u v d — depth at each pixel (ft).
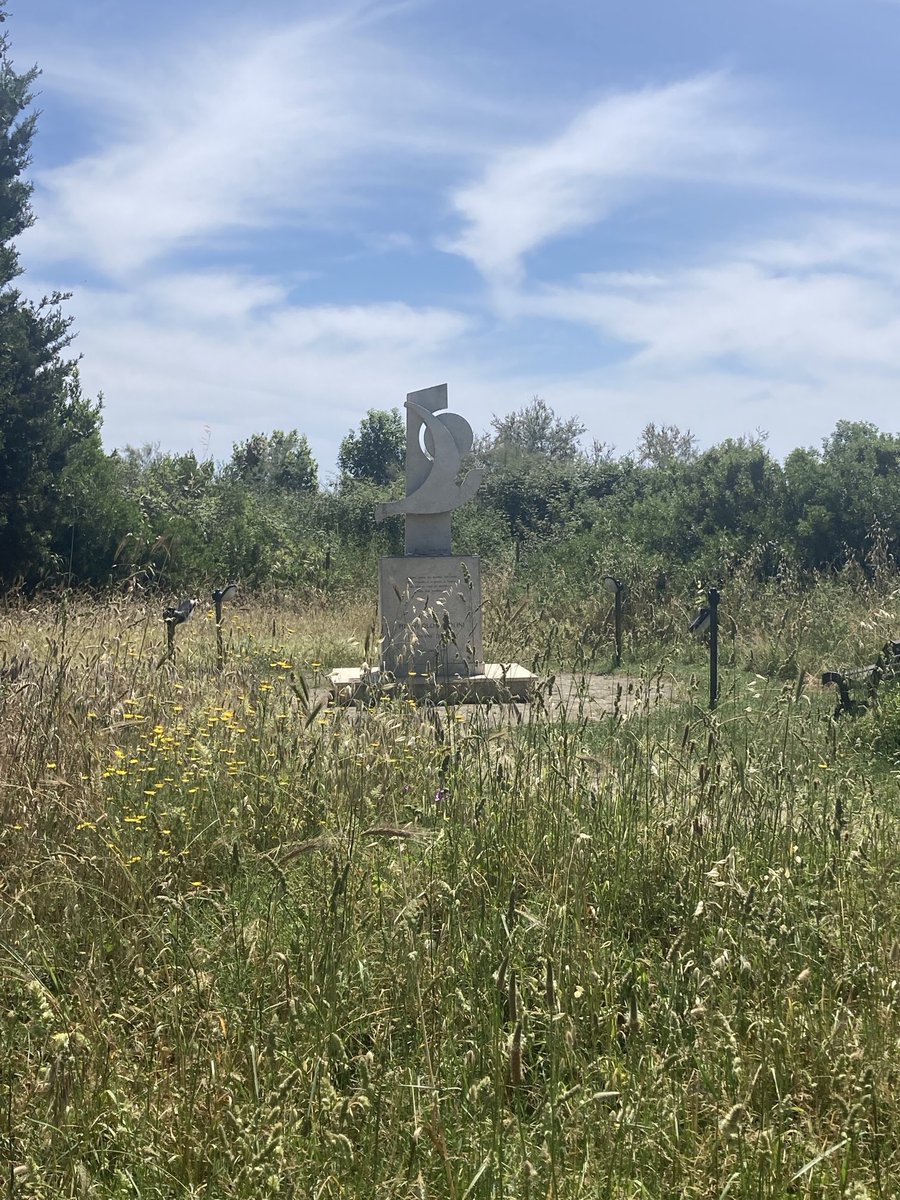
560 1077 11.69
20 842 17.17
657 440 169.58
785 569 62.28
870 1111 11.09
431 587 43.68
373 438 157.79
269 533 81.82
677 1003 12.83
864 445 72.23
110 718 21.03
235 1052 11.89
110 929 14.99
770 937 13.29
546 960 11.84
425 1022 12.50
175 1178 10.37
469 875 15.65
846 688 30.76
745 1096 10.82
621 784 18.84
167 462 88.94
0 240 72.43
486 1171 10.06
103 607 32.40
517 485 104.12
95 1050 11.92
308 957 13.32
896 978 13.03
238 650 34.12
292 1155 10.24
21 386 69.31
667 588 60.18
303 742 21.38
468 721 22.02
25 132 73.51
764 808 17.72
